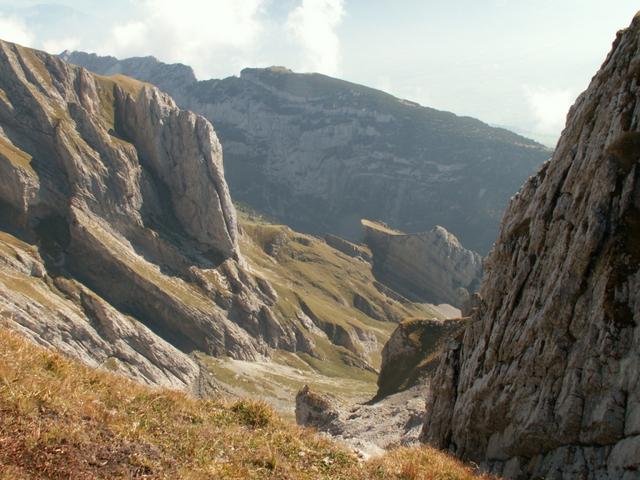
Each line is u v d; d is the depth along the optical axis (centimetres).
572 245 3372
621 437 2759
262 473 1883
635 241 3105
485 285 4900
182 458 1791
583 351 3100
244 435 2158
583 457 2939
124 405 2081
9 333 2233
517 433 3431
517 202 4700
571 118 4203
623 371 2847
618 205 3238
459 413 4388
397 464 2333
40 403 1777
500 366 3894
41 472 1472
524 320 3797
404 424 9844
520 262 4200
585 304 3197
